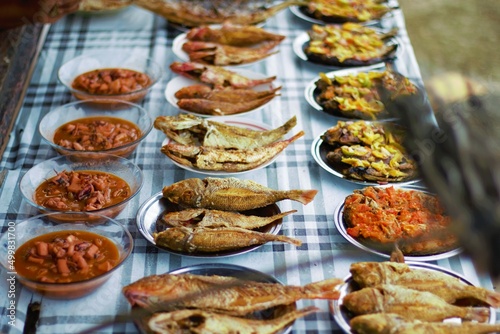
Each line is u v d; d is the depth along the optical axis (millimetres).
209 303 816
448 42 1590
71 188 1013
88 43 1528
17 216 1022
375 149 1117
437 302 820
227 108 1257
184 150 1092
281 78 1410
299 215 1030
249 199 999
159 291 822
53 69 1426
